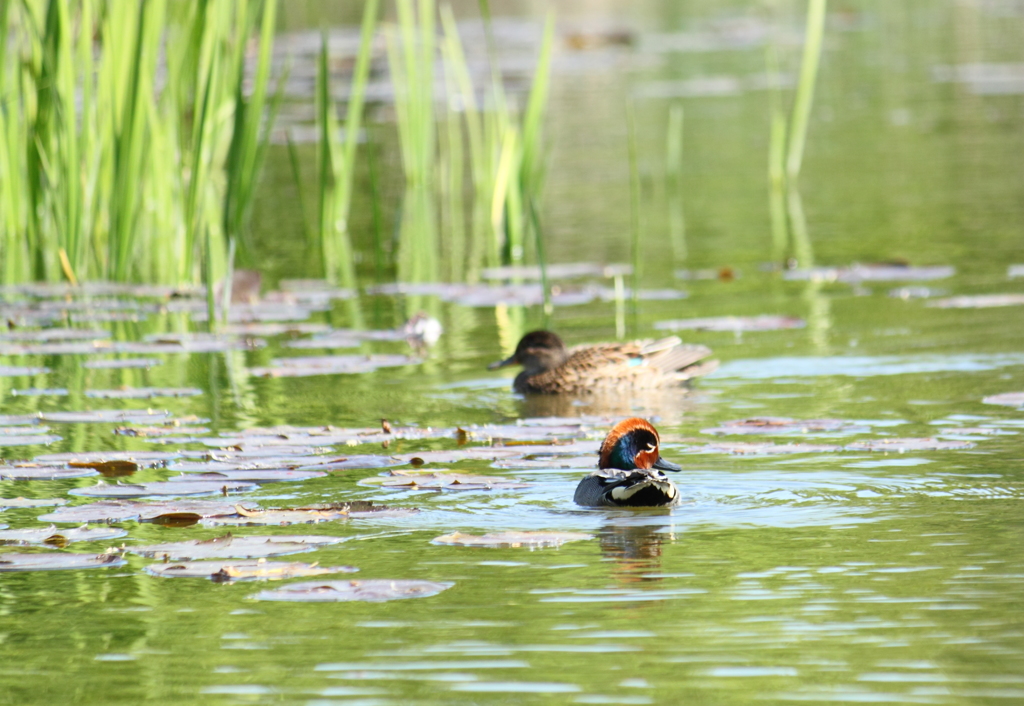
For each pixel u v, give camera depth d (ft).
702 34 196.24
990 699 22.29
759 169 104.27
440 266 75.97
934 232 77.87
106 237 79.00
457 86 146.10
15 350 52.65
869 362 50.60
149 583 28.94
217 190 94.53
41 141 72.38
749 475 36.09
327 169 80.43
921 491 34.17
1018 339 53.26
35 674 24.31
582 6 241.35
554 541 30.53
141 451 38.93
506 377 51.60
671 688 23.04
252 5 75.66
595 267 72.43
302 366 50.60
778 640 24.89
